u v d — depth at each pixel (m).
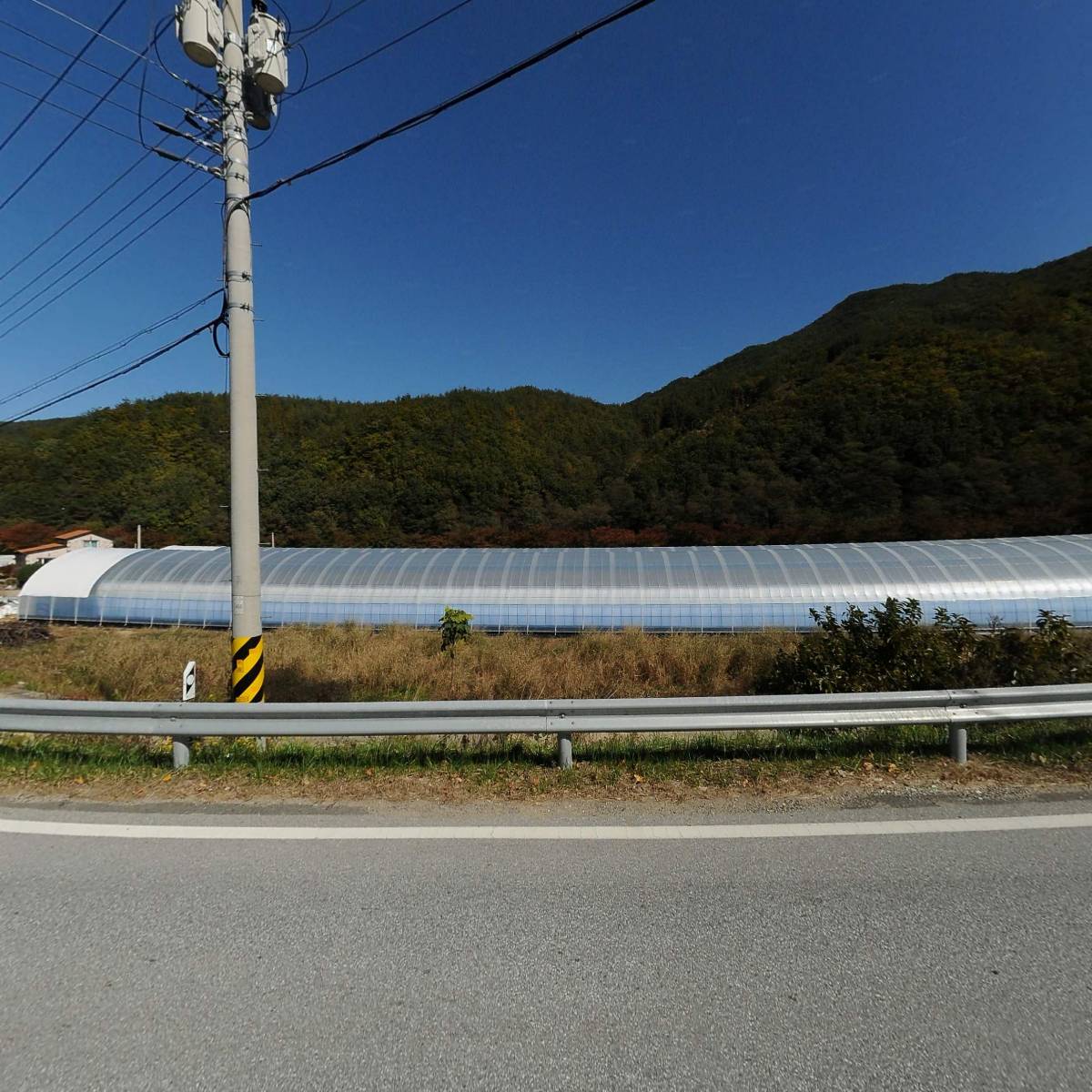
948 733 4.98
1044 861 3.47
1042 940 2.78
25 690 10.49
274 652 13.25
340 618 20.58
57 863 3.62
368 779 4.87
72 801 4.53
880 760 4.96
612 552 22.97
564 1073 2.10
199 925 2.98
